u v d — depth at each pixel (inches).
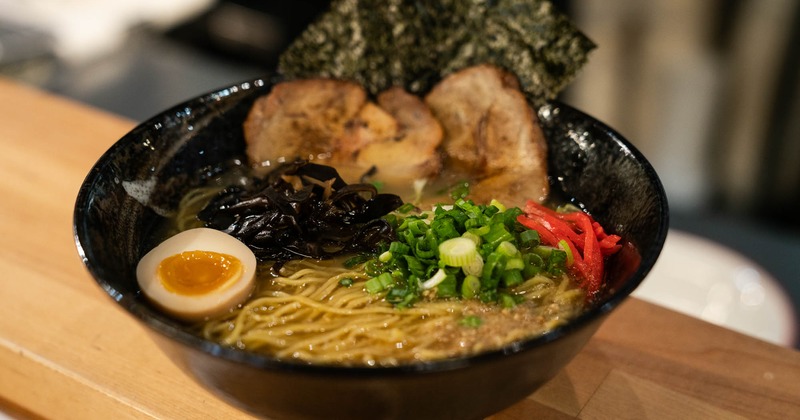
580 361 14.4
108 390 14.0
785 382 14.0
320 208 14.9
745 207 29.9
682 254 22.6
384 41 17.2
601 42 28.1
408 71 17.6
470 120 17.1
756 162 28.5
